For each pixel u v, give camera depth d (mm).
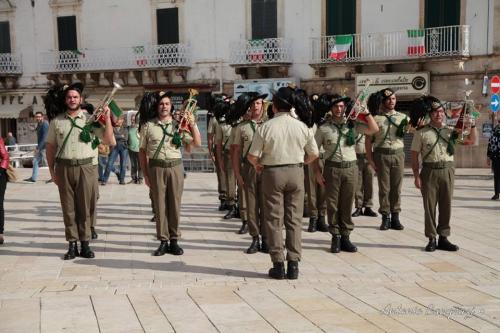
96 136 8047
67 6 27172
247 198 8516
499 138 13617
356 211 11359
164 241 8352
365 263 7887
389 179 10055
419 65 22672
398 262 7934
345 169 8281
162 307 5965
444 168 8367
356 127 9180
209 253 8492
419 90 22672
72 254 8172
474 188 16266
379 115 10062
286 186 6902
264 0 24781
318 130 8367
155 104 8109
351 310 5844
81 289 6625
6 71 27859
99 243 9188
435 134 8367
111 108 8141
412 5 22828
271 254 7062
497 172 13719
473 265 7781
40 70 27719
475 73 22188
